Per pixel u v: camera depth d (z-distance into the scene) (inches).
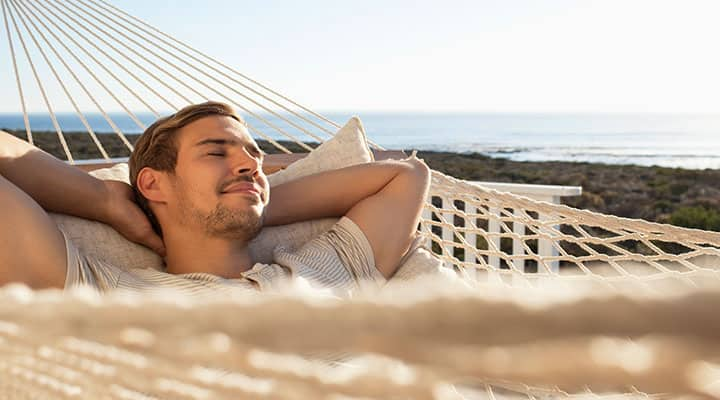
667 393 9.9
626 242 214.4
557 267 112.3
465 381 12.2
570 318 9.6
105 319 15.6
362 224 62.4
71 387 20.5
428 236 70.8
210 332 13.6
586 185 389.4
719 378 9.3
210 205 55.9
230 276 57.1
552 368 9.6
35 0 84.5
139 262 57.1
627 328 9.2
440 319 10.7
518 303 10.2
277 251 59.5
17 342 19.3
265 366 13.9
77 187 54.6
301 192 65.0
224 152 57.1
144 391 18.3
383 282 61.4
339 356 33.6
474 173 466.6
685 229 59.1
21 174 51.6
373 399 13.1
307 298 12.8
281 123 621.3
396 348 11.2
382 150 80.2
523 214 68.1
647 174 377.4
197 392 17.7
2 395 22.2
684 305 9.0
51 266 46.8
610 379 9.3
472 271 105.1
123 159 86.0
